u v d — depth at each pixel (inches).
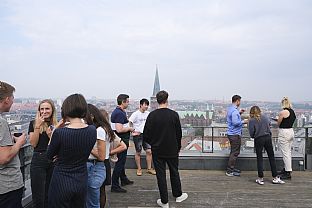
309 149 271.6
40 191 135.1
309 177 245.9
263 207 178.1
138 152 250.5
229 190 211.3
